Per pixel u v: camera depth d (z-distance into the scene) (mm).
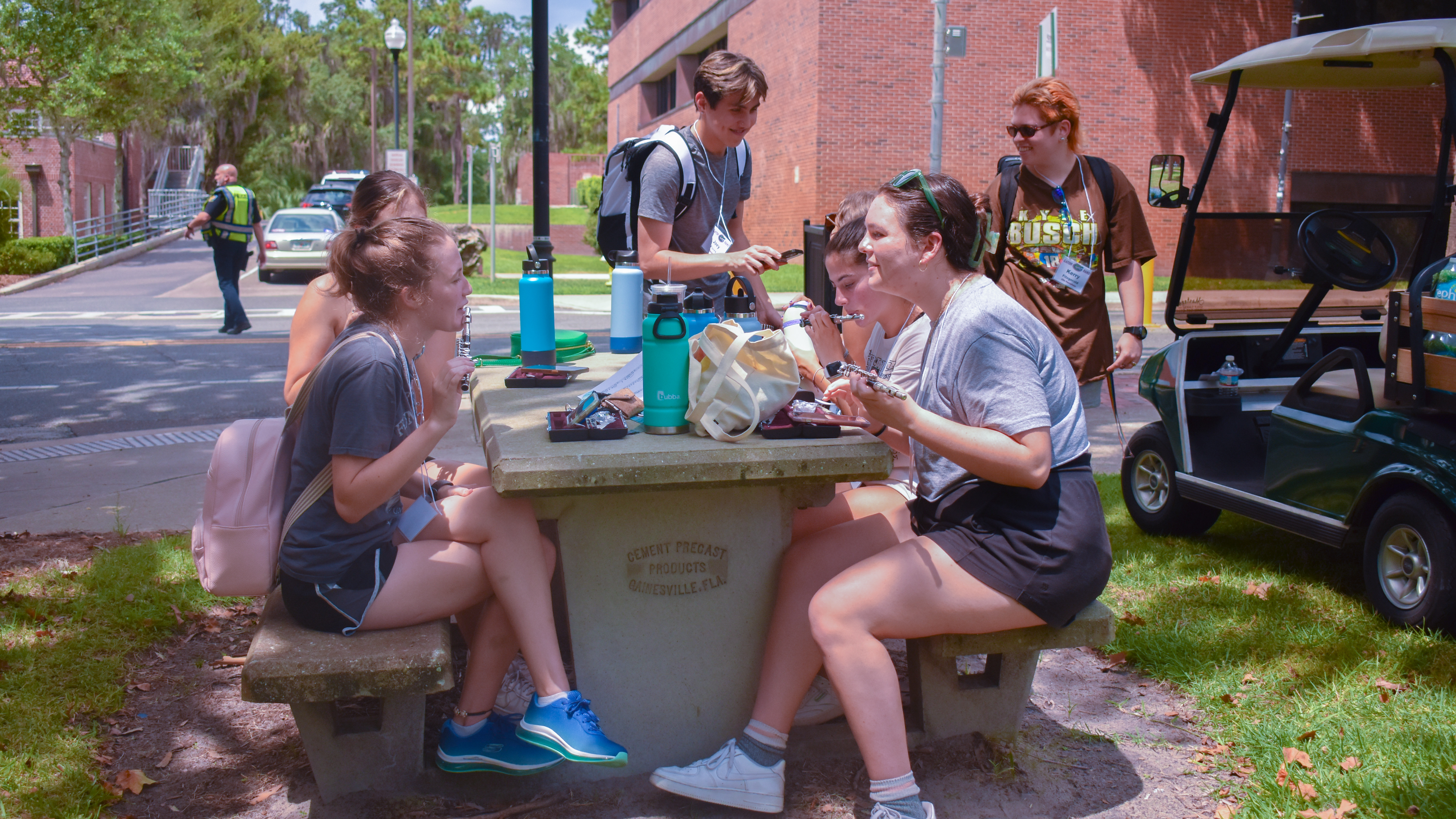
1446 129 4586
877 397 2350
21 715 3143
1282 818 2586
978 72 21047
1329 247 4438
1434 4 20531
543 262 3578
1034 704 3377
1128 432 7516
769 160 23406
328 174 31688
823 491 2805
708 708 2838
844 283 3039
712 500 2756
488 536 2600
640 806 2705
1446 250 4812
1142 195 22094
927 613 2492
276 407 8523
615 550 2742
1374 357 5242
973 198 2592
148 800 2785
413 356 2639
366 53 69938
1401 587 3850
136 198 44594
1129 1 21469
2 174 29297
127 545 4781
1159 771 2918
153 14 27266
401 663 2410
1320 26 21406
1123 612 4082
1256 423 5094
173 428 7695
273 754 3035
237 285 13500
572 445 2510
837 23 20438
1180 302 4867
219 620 4039
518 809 2670
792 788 2770
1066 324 4293
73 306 17219
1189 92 21938
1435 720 3041
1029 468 2383
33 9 24891
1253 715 3201
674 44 30203
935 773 2857
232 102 51188
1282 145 20703
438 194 76688
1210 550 4895
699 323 2857
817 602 2494
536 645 2570
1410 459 3736
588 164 57656
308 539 2496
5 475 6176
